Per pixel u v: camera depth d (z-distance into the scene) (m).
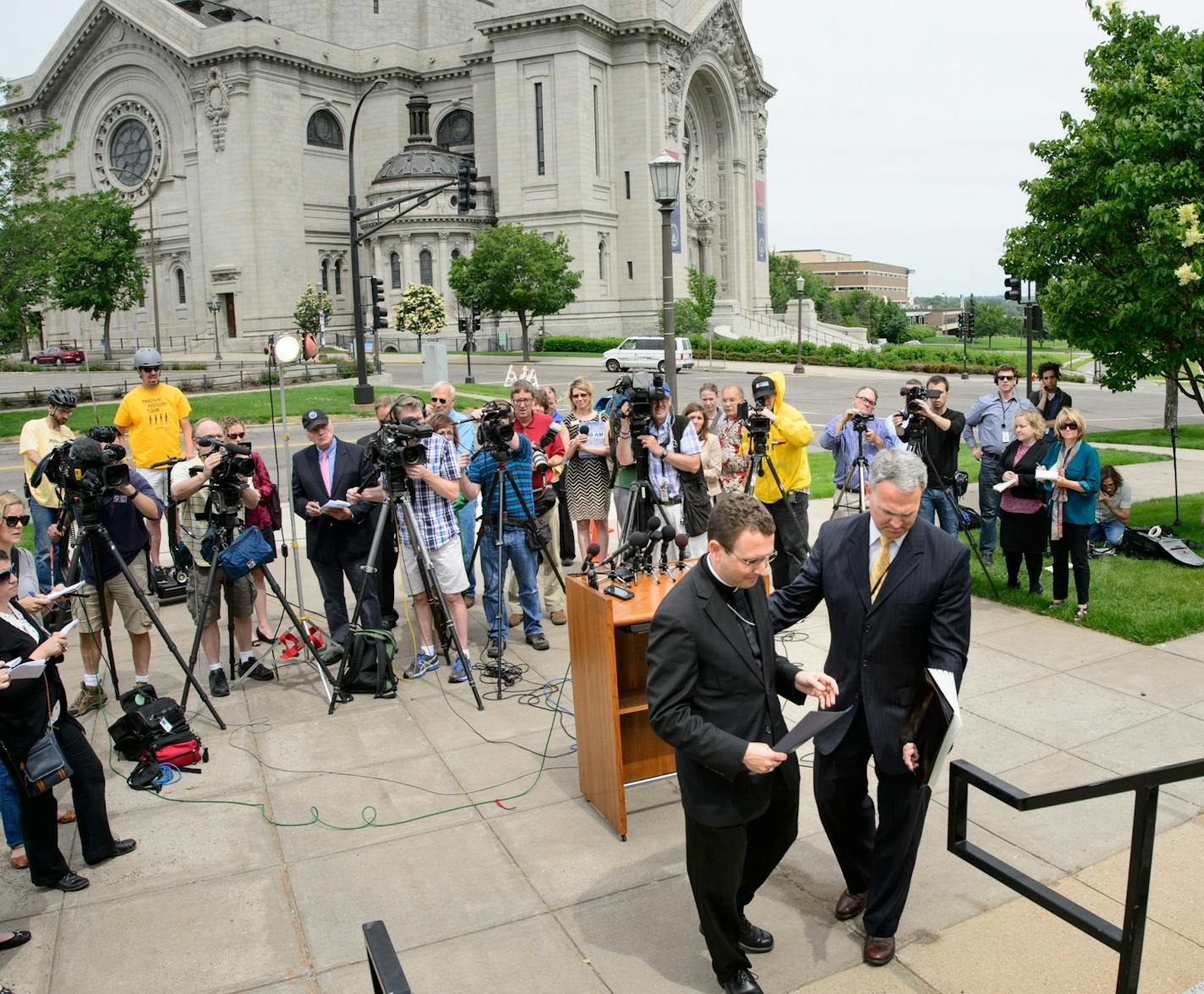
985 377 51.91
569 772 6.25
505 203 63.28
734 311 68.75
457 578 7.79
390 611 9.41
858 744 4.36
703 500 9.03
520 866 5.18
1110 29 11.92
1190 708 6.88
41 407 33.12
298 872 5.18
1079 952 4.38
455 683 7.81
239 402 32.28
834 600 4.34
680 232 66.50
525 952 4.47
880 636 4.20
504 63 62.25
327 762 6.47
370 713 7.29
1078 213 11.16
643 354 47.81
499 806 5.83
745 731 4.00
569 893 4.93
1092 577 10.09
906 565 4.17
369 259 68.31
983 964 4.31
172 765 6.36
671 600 3.96
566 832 5.52
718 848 3.91
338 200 69.88
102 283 55.41
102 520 7.28
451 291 63.91
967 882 4.96
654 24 61.88
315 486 8.15
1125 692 7.20
